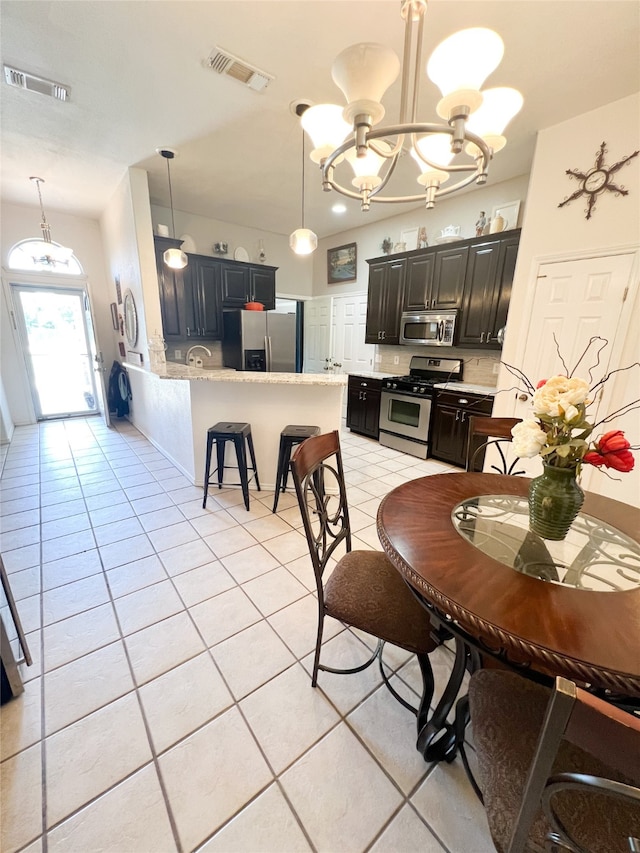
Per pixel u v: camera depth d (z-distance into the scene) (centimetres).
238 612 175
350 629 168
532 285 281
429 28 177
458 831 99
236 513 270
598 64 197
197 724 125
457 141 104
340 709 132
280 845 96
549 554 104
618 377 248
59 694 134
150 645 156
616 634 75
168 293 427
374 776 112
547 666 71
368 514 273
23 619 168
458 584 89
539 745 52
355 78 101
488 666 123
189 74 212
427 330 402
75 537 236
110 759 114
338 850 95
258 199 413
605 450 101
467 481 156
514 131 265
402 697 137
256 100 234
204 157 312
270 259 558
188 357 457
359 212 455
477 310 359
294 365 515
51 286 487
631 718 45
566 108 236
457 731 113
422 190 369
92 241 501
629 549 108
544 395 107
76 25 178
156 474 339
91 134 277
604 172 237
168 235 431
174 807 103
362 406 479
